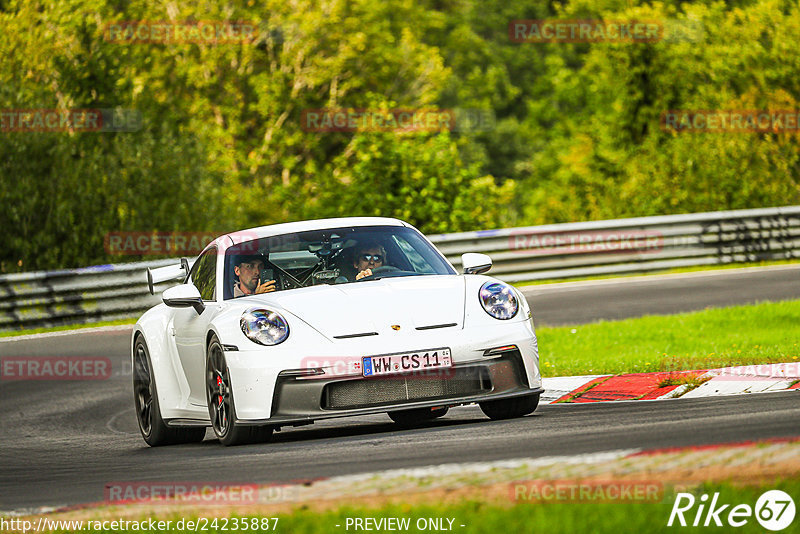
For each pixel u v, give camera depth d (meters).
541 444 20.55
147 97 103.06
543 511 14.36
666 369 31.97
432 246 28.92
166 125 95.19
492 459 19.12
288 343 24.09
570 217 114.19
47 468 25.73
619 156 113.38
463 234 69.31
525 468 17.59
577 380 31.78
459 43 188.25
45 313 61.00
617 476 16.20
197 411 27.28
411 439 23.31
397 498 16.08
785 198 94.81
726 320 43.75
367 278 27.09
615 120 118.00
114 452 28.39
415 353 23.94
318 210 89.69
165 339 29.05
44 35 94.44
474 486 16.41
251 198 120.25
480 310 25.16
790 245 74.88
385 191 86.12
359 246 27.92
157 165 90.12
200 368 26.72
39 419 36.72
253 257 27.88
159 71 128.38
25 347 53.34
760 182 95.00
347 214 86.38
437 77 146.38
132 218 86.19
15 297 60.12
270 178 136.75
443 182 86.88
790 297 53.12
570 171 120.94
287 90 140.12
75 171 83.81
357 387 23.78
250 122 143.62
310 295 25.39
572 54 195.62
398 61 145.25
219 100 140.38
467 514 14.65
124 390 41.81
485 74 196.25
